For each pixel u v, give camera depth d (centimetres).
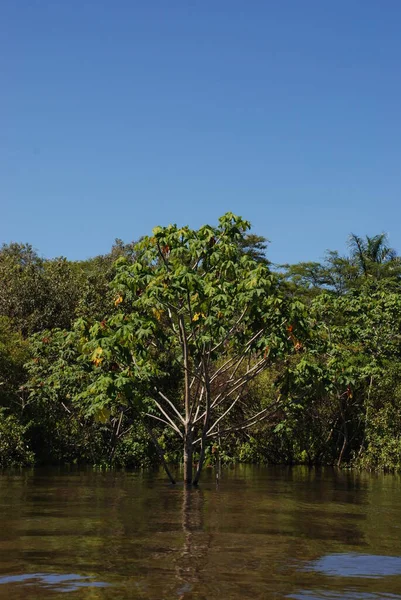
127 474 1847
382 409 2356
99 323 1432
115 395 1368
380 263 4928
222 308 1430
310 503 1231
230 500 1244
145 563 658
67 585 569
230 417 2470
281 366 2400
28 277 3056
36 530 855
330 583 593
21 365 2333
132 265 1426
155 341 1605
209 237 1405
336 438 2511
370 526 949
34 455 2183
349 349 2406
